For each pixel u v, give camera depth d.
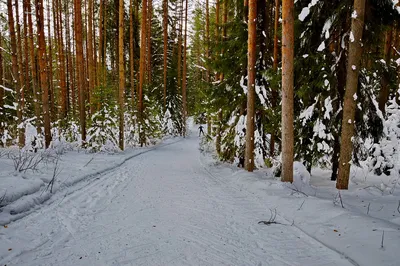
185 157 17.00
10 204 5.18
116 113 18.61
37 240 4.15
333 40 8.19
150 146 23.19
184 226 5.02
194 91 43.78
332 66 7.93
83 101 16.62
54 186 6.92
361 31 6.57
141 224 5.06
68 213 5.48
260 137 11.26
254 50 9.82
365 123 8.02
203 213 5.82
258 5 10.97
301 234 4.69
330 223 4.83
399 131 8.37
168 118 32.59
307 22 8.29
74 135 20.05
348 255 3.77
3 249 3.73
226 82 12.02
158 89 33.62
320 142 8.30
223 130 13.65
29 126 14.98
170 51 35.59
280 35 10.23
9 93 18.25
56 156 11.78
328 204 5.68
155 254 3.87
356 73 6.75
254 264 3.65
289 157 7.82
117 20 25.89
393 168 8.55
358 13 6.49
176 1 31.31
